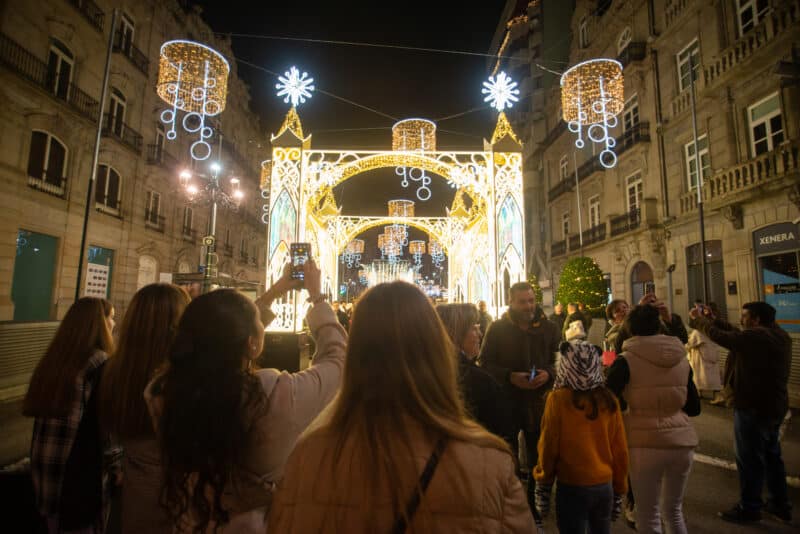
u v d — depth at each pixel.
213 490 1.27
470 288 15.12
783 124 10.20
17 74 11.34
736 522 3.43
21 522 1.95
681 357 2.66
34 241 12.55
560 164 24.31
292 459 0.98
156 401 1.33
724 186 11.51
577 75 8.21
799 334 7.51
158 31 18.09
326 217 15.12
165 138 19.11
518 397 3.47
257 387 1.31
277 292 2.08
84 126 13.94
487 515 0.87
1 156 11.28
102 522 1.96
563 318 11.34
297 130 8.48
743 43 11.16
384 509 0.84
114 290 15.84
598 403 2.35
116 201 16.03
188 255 21.33
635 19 17.11
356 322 1.08
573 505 2.31
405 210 18.70
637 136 16.27
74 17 13.47
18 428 5.71
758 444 3.43
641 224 15.84
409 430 0.92
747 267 11.16
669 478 2.62
